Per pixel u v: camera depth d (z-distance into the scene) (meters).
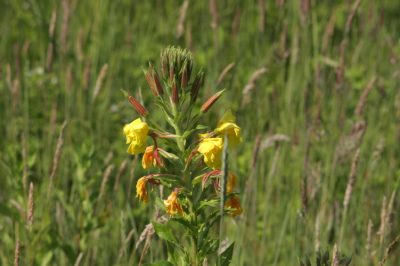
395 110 9.95
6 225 7.95
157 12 12.48
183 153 5.12
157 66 11.11
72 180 8.81
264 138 9.27
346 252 7.61
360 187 8.60
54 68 10.57
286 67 10.74
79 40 10.35
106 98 9.92
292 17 11.76
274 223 8.23
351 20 9.39
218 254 5.06
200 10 12.69
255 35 12.16
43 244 7.26
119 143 9.32
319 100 9.51
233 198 5.23
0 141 9.65
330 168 8.55
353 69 10.66
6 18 12.31
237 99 10.02
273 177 8.55
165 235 5.32
